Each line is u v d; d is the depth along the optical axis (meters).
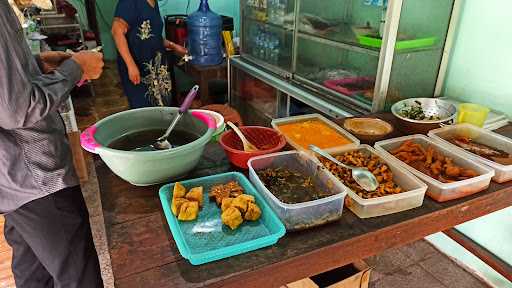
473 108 1.52
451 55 1.84
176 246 0.94
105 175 1.24
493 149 1.38
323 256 0.96
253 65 2.91
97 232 2.13
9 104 0.94
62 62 1.20
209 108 2.30
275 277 0.91
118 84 4.11
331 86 2.16
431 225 1.11
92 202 2.41
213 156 1.34
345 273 1.56
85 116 3.49
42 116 1.02
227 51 3.18
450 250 1.95
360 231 1.01
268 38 2.77
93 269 1.35
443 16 1.73
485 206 1.20
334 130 1.49
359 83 2.02
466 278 1.84
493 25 1.63
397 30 1.63
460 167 1.25
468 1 1.71
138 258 0.90
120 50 2.52
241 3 3.01
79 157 2.52
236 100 3.26
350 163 1.23
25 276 1.49
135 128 1.28
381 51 1.67
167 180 1.17
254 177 1.11
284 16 2.53
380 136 1.41
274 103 2.67
